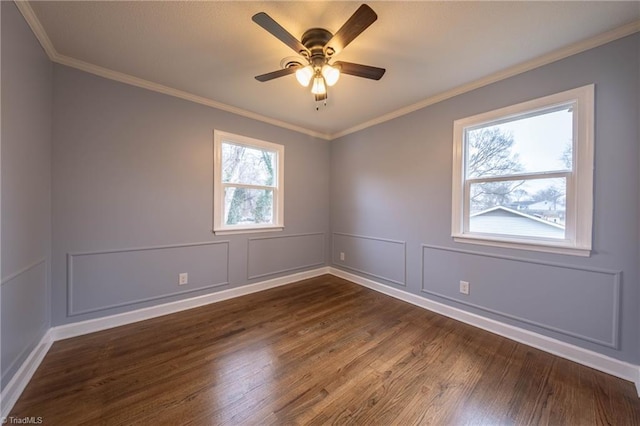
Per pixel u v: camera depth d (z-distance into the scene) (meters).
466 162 2.47
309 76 1.79
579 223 1.81
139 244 2.40
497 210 2.27
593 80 1.74
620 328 1.66
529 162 2.09
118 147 2.28
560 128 1.93
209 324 2.35
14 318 1.44
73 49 1.91
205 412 1.35
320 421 1.31
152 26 1.66
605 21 1.57
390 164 3.14
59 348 1.92
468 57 1.97
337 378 1.63
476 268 2.36
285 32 1.44
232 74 2.26
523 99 2.06
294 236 3.66
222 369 1.71
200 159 2.76
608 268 1.70
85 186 2.13
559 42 1.78
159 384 1.56
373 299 3.00
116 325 2.28
